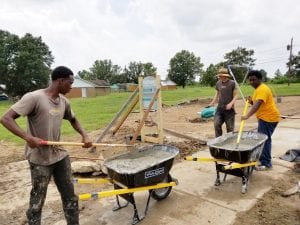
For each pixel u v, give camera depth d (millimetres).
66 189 3799
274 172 5941
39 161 3504
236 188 5289
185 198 4988
